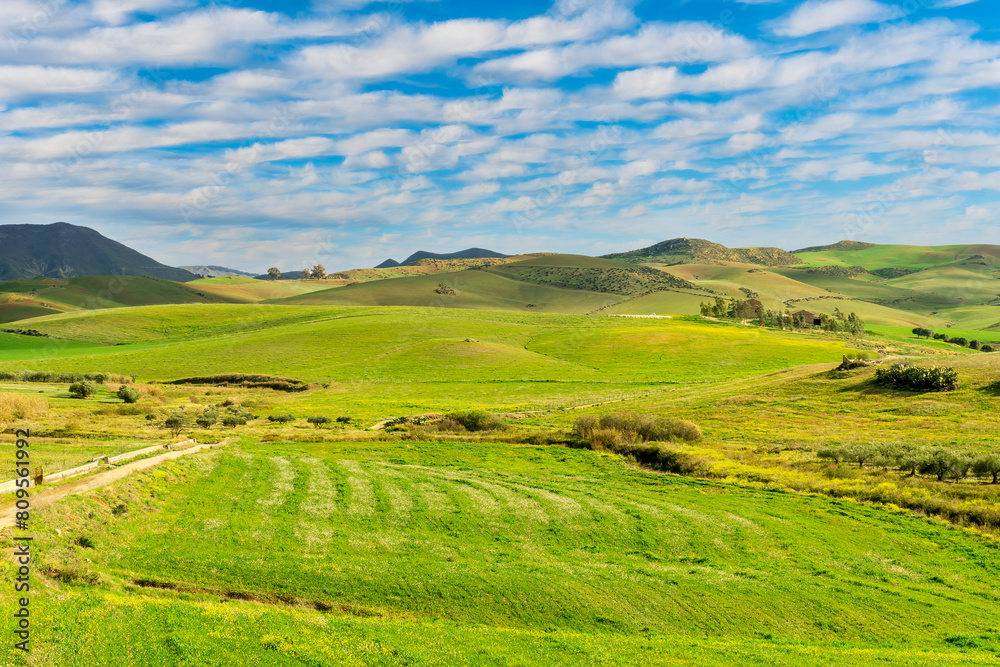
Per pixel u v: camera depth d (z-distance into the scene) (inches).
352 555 946.1
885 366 2765.7
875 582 966.4
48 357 4768.7
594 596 843.4
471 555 998.4
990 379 2434.8
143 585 757.3
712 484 1539.1
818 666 654.5
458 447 1967.3
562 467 1738.4
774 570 1005.8
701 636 776.9
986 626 835.4
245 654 557.0
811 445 1916.8
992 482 1422.2
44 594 630.5
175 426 2148.1
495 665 606.2
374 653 595.2
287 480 1357.0
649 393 3193.9
